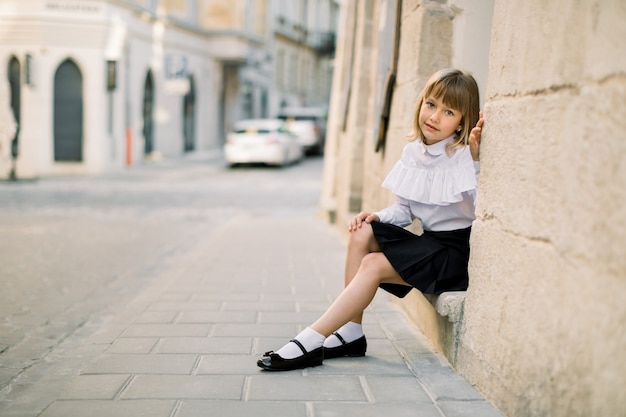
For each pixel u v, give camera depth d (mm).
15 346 3912
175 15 25500
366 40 7973
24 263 6648
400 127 4773
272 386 2930
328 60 49094
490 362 2738
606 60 1977
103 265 6613
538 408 2312
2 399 2912
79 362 3420
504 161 2680
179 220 10273
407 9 4758
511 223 2586
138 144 22016
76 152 18719
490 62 2893
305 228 9117
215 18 28359
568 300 2141
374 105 5938
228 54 28609
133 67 21359
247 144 20922
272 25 36250
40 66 18156
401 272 3127
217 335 3787
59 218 10086
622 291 1855
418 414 2621
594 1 2055
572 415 2092
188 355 3395
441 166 3207
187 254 7070
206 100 28641
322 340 3180
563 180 2199
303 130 26656
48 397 2896
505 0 2744
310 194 14320
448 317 3111
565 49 2215
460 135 3195
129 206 11844
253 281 5453
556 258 2227
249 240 7941
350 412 2637
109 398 2787
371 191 6148
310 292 5012
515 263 2539
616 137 1908
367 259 3215
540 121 2375
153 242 8102
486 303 2811
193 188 15180
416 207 3320
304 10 43438
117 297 5293
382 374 3102
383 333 3842
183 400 2762
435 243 3209
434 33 4348
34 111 18219
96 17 18328
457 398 2770
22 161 16109
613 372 1886
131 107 21344
